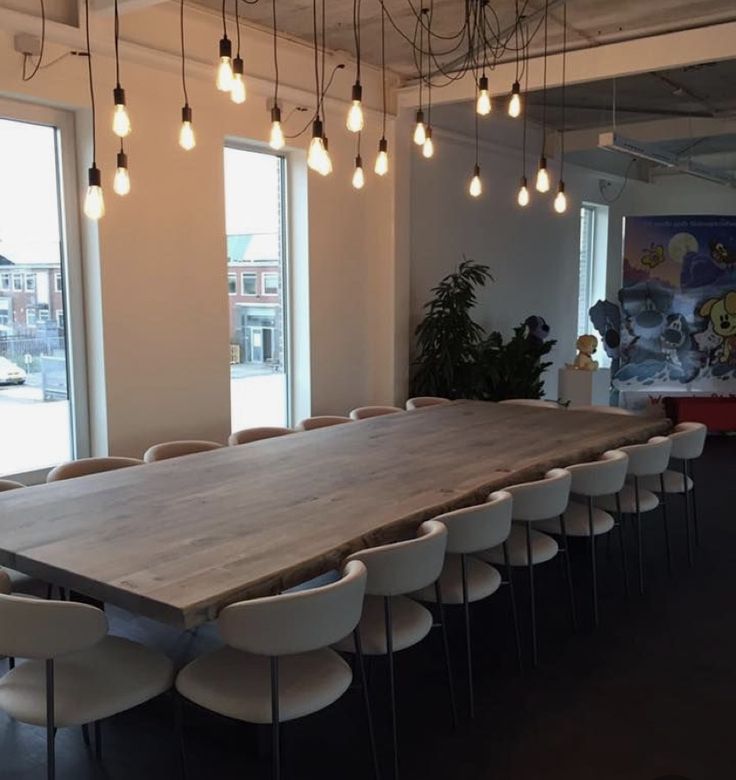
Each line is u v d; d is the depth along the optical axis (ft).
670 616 12.75
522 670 10.89
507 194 28.45
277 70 18.07
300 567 7.62
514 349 24.90
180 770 8.24
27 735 9.29
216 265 17.90
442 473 11.32
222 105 17.67
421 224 24.44
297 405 21.33
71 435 16.16
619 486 12.30
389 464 11.91
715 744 9.07
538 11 17.06
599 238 36.32
